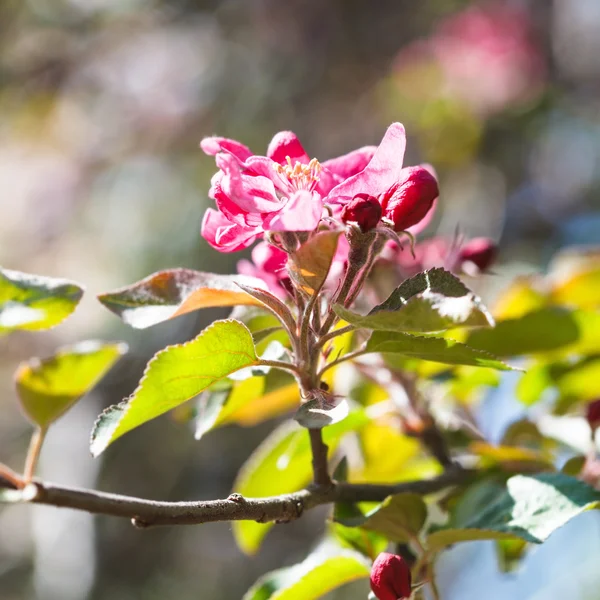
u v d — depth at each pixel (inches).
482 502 81.8
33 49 374.0
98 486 311.9
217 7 362.3
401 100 319.0
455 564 278.2
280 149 76.9
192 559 320.2
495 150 307.9
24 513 372.2
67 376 77.0
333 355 81.0
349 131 339.3
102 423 66.0
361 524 77.1
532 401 113.2
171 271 80.2
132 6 374.0
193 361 67.4
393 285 93.9
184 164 337.4
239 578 314.8
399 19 346.3
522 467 94.1
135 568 318.7
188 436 309.0
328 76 342.3
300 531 315.3
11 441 355.3
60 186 379.2
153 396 66.9
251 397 87.4
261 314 87.0
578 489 77.5
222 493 304.5
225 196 69.5
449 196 301.4
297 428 102.1
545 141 309.4
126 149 362.0
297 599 84.2
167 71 363.9
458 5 339.6
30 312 76.3
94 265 354.0
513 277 121.3
